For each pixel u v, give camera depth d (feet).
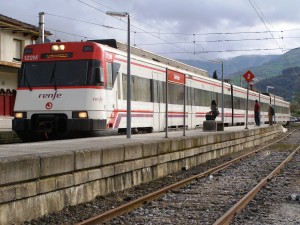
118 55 59.93
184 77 58.49
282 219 26.81
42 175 26.11
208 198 34.06
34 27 119.96
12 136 67.77
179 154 50.26
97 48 55.36
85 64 54.90
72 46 55.83
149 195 32.35
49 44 56.85
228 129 97.55
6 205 23.40
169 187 36.65
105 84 55.62
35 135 56.70
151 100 71.00
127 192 36.19
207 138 62.08
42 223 25.11
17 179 24.04
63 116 54.70
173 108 81.10
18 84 57.00
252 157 70.03
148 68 70.28
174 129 82.53
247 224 25.44
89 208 29.55
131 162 37.78
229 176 47.16
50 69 55.98
